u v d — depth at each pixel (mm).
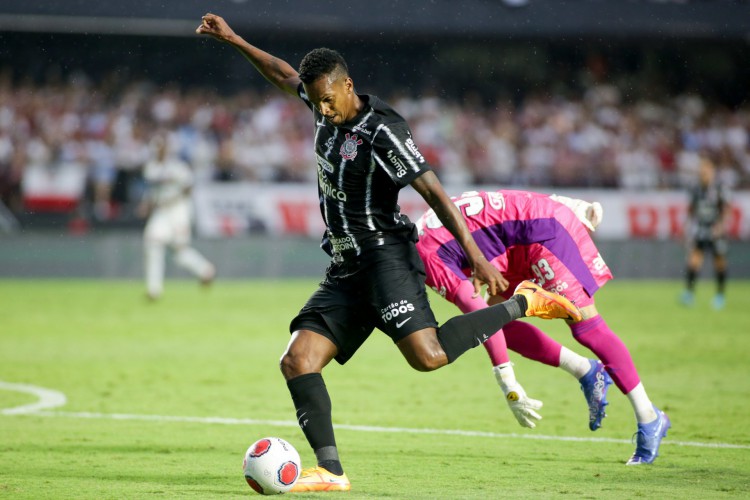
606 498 17391
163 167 65750
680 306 65438
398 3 90625
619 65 103938
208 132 91625
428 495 17531
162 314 58344
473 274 17469
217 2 89375
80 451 22578
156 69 96938
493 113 99625
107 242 82625
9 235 80812
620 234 87812
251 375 36656
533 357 23391
